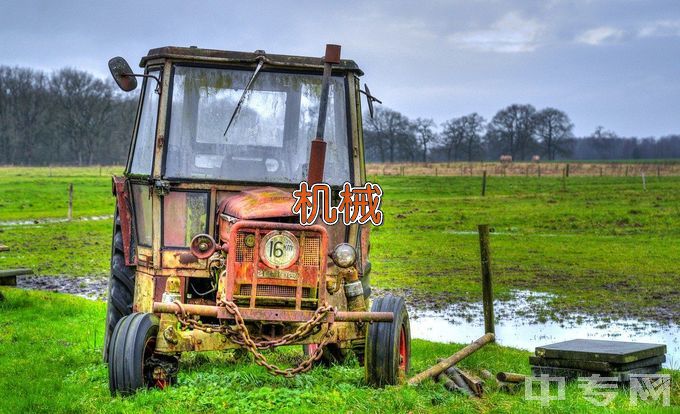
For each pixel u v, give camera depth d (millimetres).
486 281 12570
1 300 14852
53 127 124500
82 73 121938
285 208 7625
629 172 88812
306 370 7418
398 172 94125
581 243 29328
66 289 18547
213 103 8531
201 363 9219
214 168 8453
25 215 40562
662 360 9305
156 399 7289
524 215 39125
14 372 9273
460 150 132875
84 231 33031
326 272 7777
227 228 7906
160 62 8555
